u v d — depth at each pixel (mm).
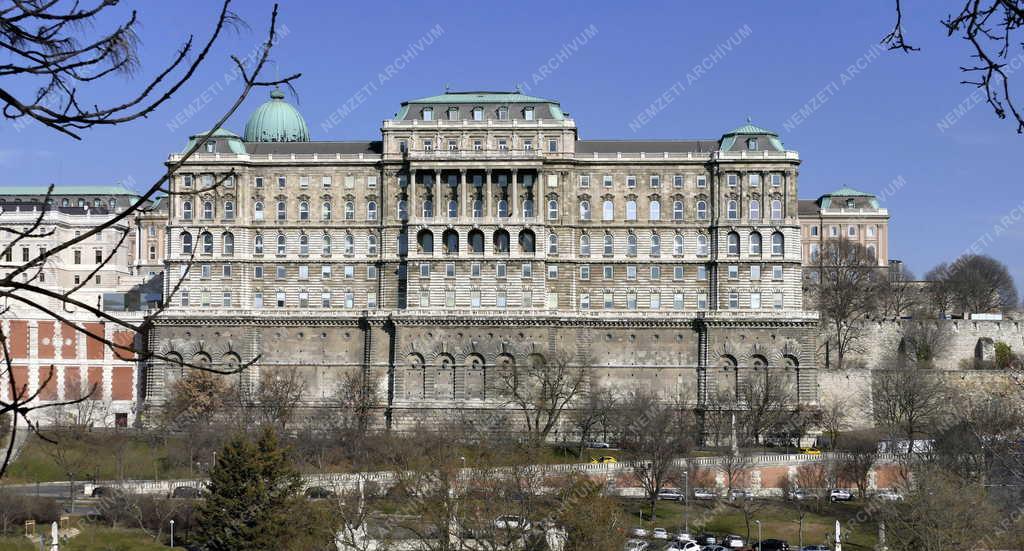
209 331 198000
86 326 194375
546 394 184875
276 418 175750
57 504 136625
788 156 199750
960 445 135375
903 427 171750
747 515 136125
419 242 199625
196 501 130625
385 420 196250
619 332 198750
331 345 199750
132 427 185500
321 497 131625
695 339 198125
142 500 133500
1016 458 123312
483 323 196000
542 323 195625
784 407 187000
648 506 144875
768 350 195500
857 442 160375
